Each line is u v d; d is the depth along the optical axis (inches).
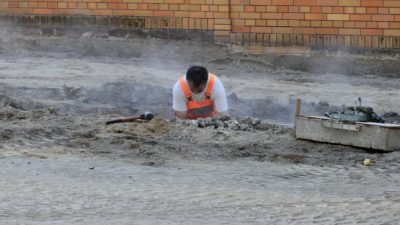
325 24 1391.5
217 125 902.4
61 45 1496.1
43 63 1380.4
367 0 1371.8
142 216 547.5
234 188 633.0
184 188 628.7
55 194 602.2
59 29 1496.1
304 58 1398.9
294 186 645.3
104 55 1473.9
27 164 699.4
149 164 717.9
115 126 875.4
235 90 1208.2
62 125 880.9
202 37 1441.9
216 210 566.3
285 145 805.2
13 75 1256.2
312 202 591.2
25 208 563.5
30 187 621.0
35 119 907.4
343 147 787.4
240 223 534.9
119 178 658.8
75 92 1151.6
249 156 762.2
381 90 1242.6
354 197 608.1
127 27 1470.2
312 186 646.5
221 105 933.8
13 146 767.7
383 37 1371.8
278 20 1409.9
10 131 820.0
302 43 1400.1
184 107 935.0
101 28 1480.1
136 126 877.2
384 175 688.4
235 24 1430.9
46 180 644.7
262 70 1389.0
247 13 1423.5
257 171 699.4
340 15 1382.9
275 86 1251.8
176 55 1443.2
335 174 691.4
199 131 866.1
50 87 1169.4
